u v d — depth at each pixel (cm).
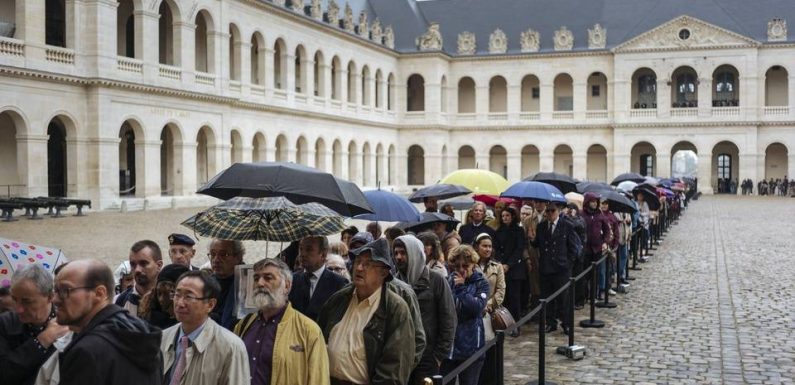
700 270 2938
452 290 1229
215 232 1087
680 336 1828
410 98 10156
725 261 3191
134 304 1057
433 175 9625
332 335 916
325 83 7850
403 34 9731
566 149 10056
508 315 1388
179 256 1152
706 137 9238
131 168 6006
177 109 5597
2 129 4847
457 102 10056
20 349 714
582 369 1542
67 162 4856
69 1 4794
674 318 2039
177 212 5034
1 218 4166
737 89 9456
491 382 1343
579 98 9650
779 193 9012
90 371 611
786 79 9362
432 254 1271
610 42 9600
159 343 651
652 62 9325
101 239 3456
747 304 2228
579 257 1952
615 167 9512
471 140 10000
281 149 7200
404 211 1697
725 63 9112
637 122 9369
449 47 10125
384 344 892
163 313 961
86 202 4544
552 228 1889
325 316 942
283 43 7088
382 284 920
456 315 1116
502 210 1844
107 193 4966
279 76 7275
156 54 5366
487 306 1379
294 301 1059
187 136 5719
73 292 655
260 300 837
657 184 4484
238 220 1115
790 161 9056
